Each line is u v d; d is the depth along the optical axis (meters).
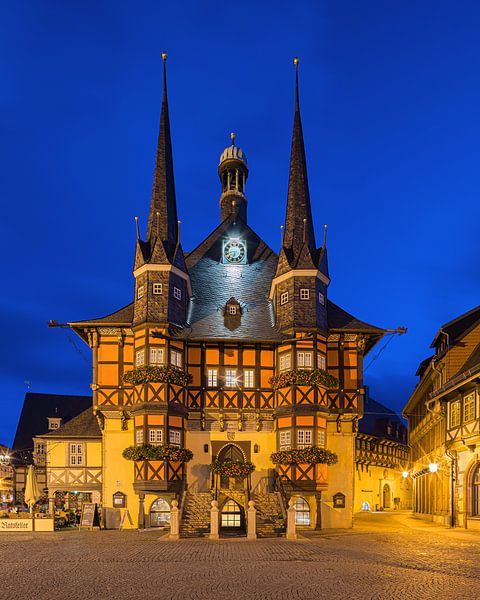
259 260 35.16
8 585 12.10
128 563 15.33
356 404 29.81
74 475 34.50
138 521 27.88
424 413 37.81
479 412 24.72
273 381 29.42
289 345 29.47
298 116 34.69
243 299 32.59
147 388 28.03
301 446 27.88
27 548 19.20
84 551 18.22
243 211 40.19
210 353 30.14
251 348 30.38
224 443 29.52
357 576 12.94
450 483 28.28
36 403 55.97
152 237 30.78
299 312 29.55
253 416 29.83
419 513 38.53
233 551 18.03
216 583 12.12
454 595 10.80
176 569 14.16
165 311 29.03
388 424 54.78
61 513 31.16
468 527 26.53
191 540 21.89
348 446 29.70
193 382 29.78
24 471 52.59
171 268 29.69
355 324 30.89
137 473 27.64
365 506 48.41
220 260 34.66
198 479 29.08
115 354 29.83
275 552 17.69
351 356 30.45
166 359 28.58
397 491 56.50
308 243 30.58
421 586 11.70
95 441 34.88
